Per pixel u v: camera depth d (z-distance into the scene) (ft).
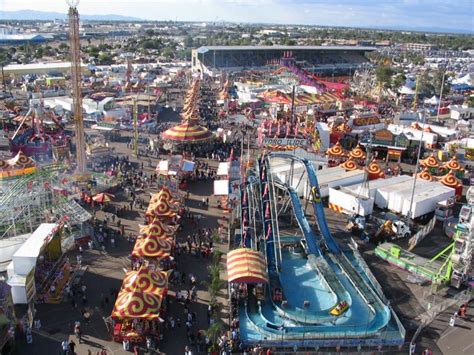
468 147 347.77
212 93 615.16
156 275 153.07
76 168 270.87
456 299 168.66
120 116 424.05
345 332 144.05
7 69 623.36
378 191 250.57
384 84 648.79
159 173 269.64
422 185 260.01
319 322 148.25
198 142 342.85
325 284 173.78
